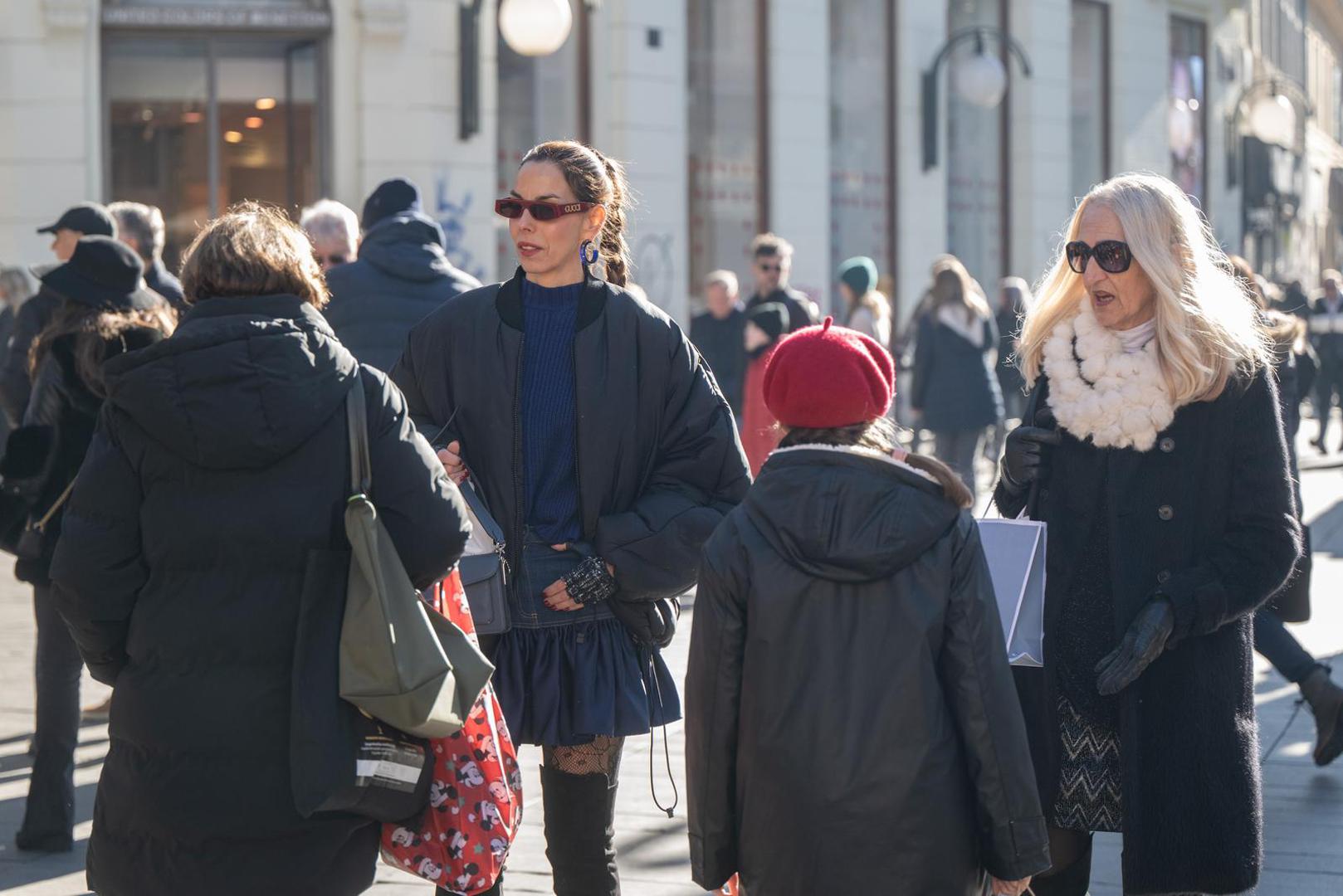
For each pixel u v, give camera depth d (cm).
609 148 3631
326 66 3192
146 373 698
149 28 3134
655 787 1323
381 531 717
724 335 2641
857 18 4303
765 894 691
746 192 3972
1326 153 11312
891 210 4416
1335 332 4409
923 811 675
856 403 693
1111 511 818
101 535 717
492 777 771
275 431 699
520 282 898
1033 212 4875
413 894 1076
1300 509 1354
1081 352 835
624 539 862
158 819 709
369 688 705
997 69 4197
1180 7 5684
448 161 3256
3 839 1188
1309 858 1135
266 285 725
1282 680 1664
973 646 683
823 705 679
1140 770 803
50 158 3088
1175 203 828
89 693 1675
